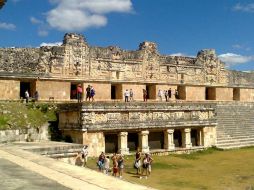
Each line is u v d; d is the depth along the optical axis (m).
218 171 25.77
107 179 10.74
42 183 10.18
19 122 28.61
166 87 49.38
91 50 43.19
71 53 41.56
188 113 34.78
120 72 45.44
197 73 53.00
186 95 51.34
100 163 23.28
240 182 22.11
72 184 10.02
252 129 44.00
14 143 25.28
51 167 13.17
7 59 37.50
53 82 39.94
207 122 36.22
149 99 48.75
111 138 30.38
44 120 30.89
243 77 59.28
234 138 40.12
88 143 28.38
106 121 29.25
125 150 30.27
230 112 46.69
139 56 47.25
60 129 30.66
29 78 38.31
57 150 21.58
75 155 22.84
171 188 20.00
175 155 32.62
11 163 14.21
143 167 24.08
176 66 50.75
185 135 34.62
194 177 23.53
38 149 20.42
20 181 10.46
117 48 45.41
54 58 40.28
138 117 31.08
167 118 33.03
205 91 54.59
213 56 55.03
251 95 60.53
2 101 32.69
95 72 43.34
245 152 35.19
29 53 38.94
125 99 40.72
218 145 37.38
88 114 28.31
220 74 55.78
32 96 39.25
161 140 33.69
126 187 9.57
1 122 27.33
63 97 40.50
